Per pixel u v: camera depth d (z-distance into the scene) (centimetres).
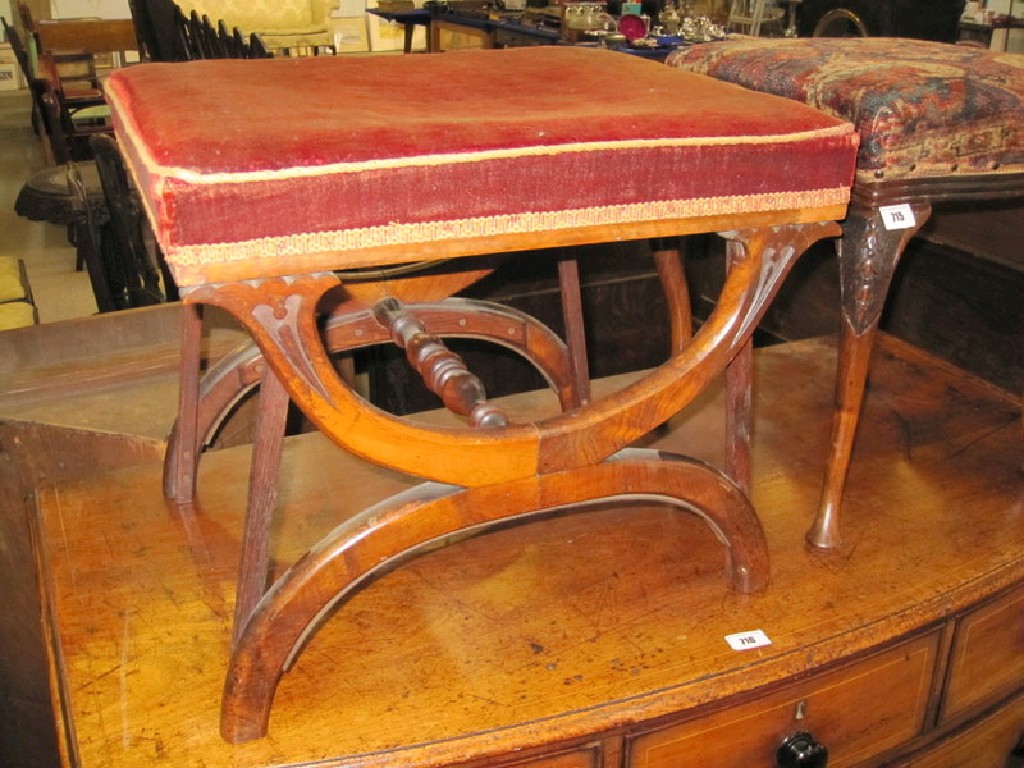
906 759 88
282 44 412
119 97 71
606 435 71
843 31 182
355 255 57
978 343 142
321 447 107
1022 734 98
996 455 107
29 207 212
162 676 73
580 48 96
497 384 175
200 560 87
